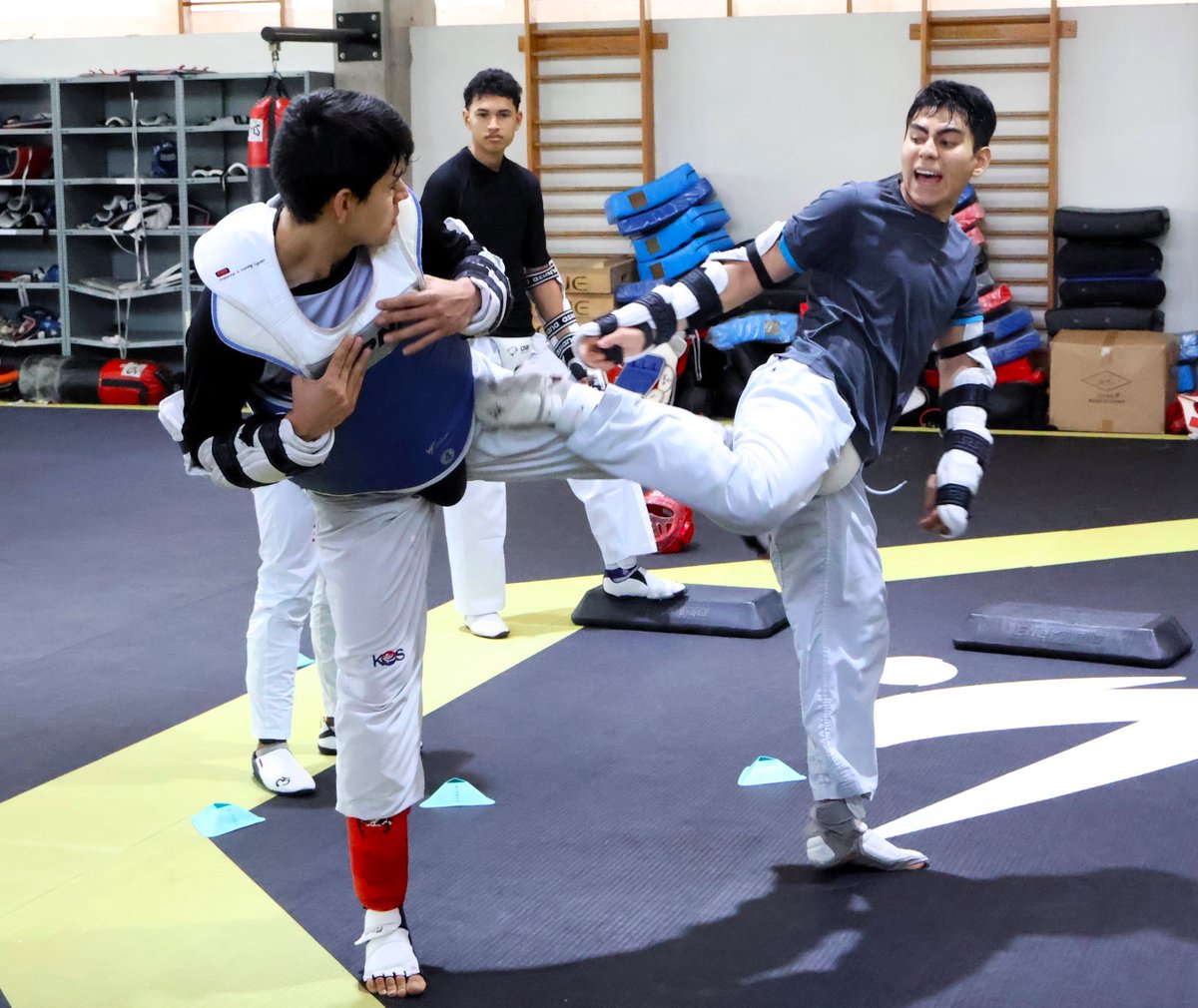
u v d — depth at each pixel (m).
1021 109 8.55
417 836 2.89
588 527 5.91
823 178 9.00
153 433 8.40
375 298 1.91
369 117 1.80
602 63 9.28
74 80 9.77
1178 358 8.02
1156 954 2.33
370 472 2.08
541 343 4.24
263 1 10.01
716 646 4.14
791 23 8.89
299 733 3.54
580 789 3.12
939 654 4.01
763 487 2.12
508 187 4.05
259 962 2.40
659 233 8.83
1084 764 3.16
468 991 2.29
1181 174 8.32
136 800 3.12
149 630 4.50
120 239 10.45
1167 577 4.85
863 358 2.34
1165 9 8.20
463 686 3.84
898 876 2.65
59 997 2.29
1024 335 8.20
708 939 2.43
